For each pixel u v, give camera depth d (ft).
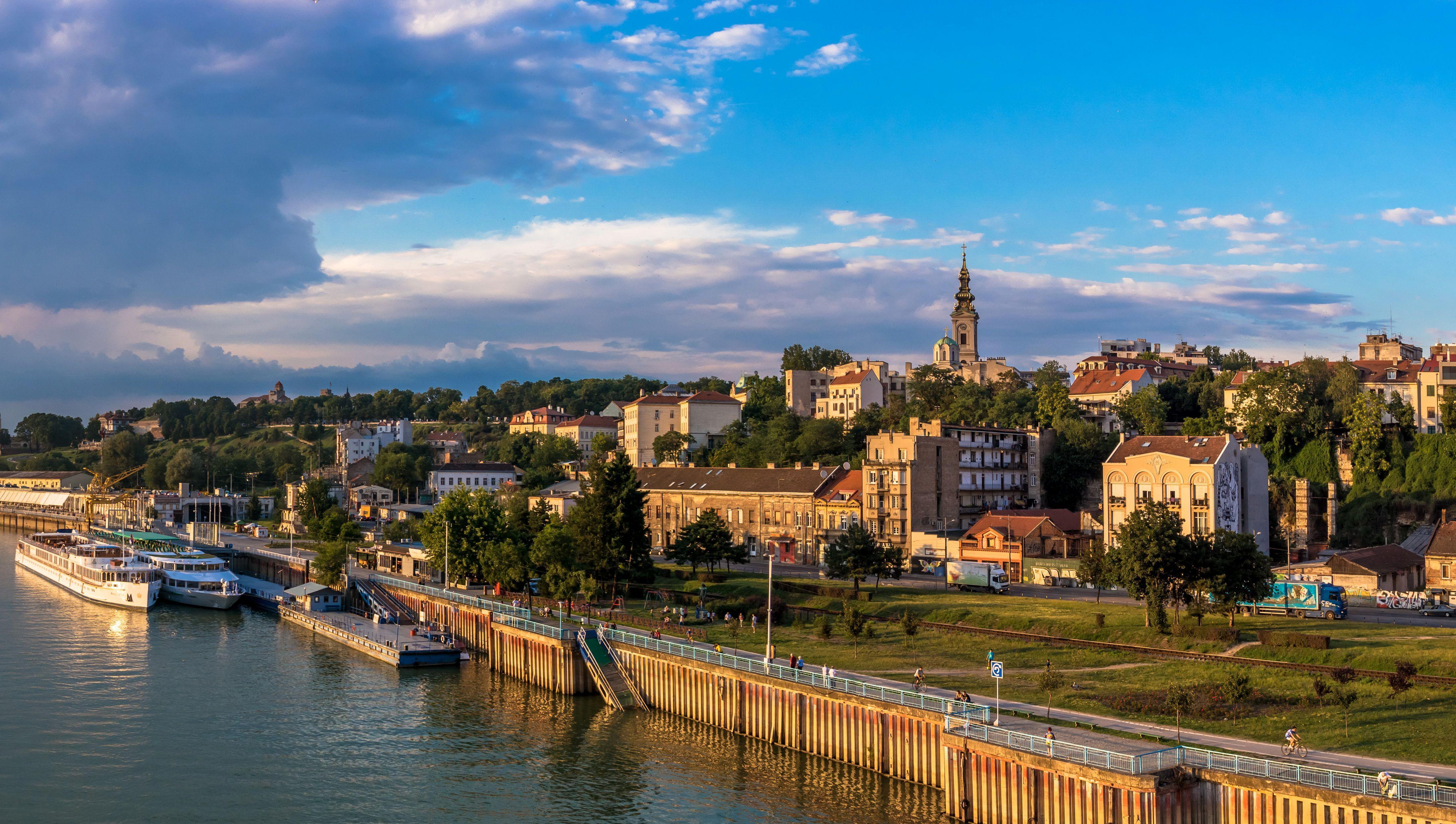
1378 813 192.24
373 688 398.21
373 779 291.38
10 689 388.98
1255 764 212.43
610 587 511.81
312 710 363.97
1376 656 290.76
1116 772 212.64
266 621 563.07
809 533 616.80
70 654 458.09
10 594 644.69
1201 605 352.08
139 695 382.63
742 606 444.96
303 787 284.82
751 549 645.10
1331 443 605.73
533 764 301.84
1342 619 361.30
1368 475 583.58
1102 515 621.72
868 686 288.30
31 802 272.72
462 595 492.95
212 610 600.39
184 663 441.68
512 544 515.91
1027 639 360.48
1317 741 241.35
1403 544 514.68
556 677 387.34
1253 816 206.90
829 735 291.99
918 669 301.02
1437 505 537.24
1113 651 335.06
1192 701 273.75
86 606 602.03
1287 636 311.06
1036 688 303.89
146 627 536.42
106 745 321.73
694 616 445.78
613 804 269.23
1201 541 340.80
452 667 439.22
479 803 272.31
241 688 397.19
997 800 237.45
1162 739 243.60
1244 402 653.71
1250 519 528.63
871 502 586.45
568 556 485.15
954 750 247.50
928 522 586.45
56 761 305.73
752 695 317.63
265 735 333.21
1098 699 285.23
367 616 547.08
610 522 506.48
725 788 276.41
